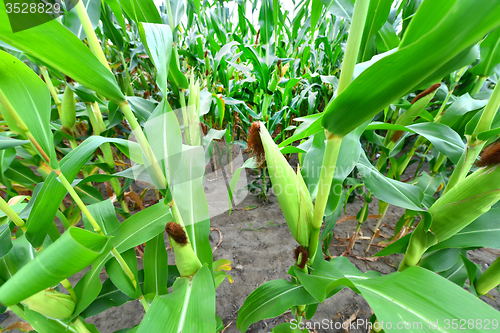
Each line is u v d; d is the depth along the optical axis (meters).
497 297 1.54
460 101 1.25
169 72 1.19
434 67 0.34
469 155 0.77
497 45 1.16
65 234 0.39
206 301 0.61
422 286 0.51
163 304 0.60
